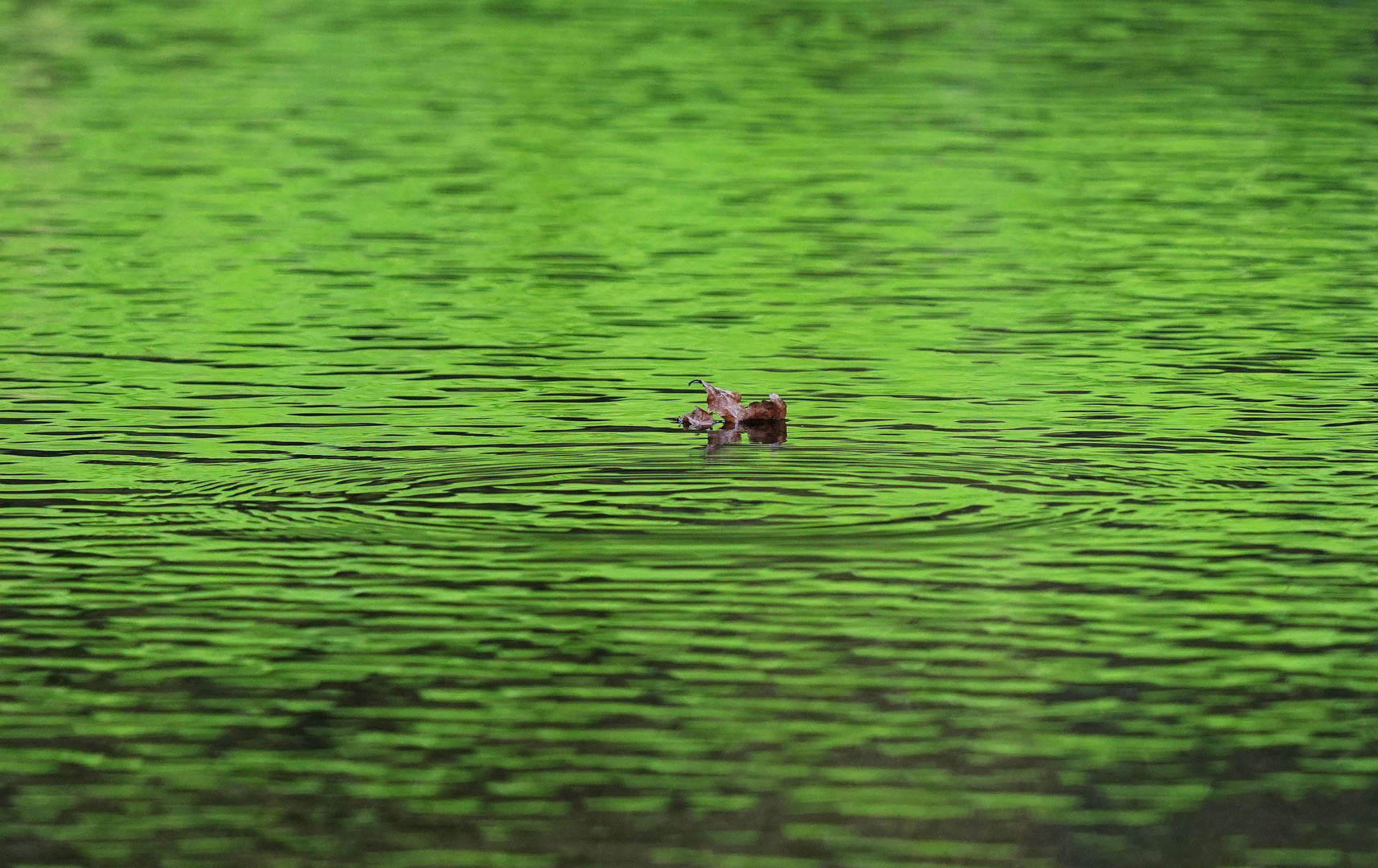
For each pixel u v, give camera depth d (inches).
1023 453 705.0
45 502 642.8
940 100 1616.6
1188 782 436.5
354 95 1640.0
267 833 414.9
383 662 501.4
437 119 1540.4
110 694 483.2
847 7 2142.0
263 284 1038.4
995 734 458.9
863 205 1252.5
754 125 1515.7
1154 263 1098.7
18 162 1364.4
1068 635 518.6
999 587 553.3
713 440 723.4
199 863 403.9
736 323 955.3
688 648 508.4
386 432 737.0
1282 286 1039.0
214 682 490.3
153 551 588.7
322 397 799.1
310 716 470.6
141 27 1988.2
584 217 1218.6
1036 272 1075.3
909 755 448.5
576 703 475.5
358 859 405.4
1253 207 1245.1
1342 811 423.5
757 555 578.9
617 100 1620.3
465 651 507.5
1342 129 1503.4
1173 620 529.7
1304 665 499.5
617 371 851.4
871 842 410.0
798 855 405.4
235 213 1218.6
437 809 424.8
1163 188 1302.9
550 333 932.0
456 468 679.7
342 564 573.3
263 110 1571.1
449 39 1929.1
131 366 855.7
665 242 1154.0
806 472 672.4
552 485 654.5
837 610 533.0
